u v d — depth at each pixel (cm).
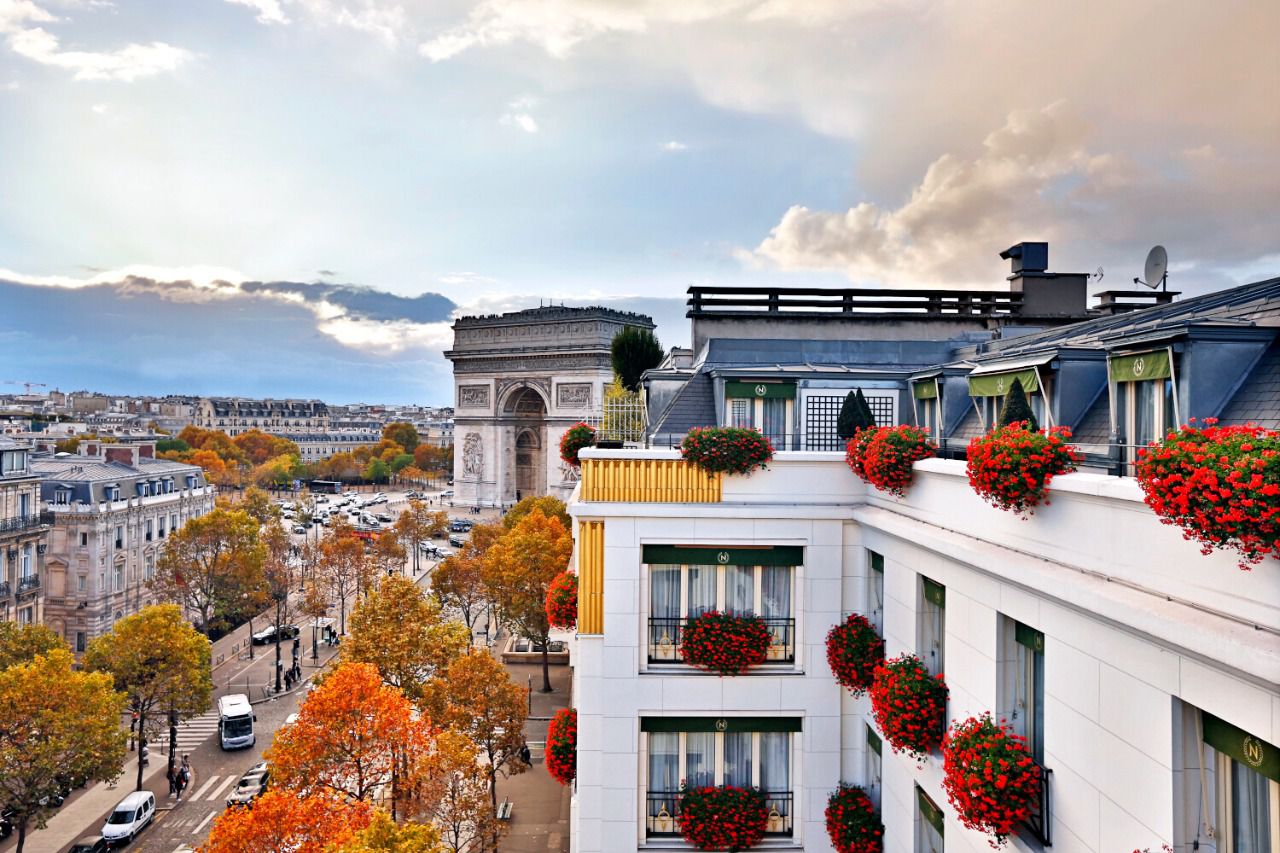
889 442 1400
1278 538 616
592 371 14025
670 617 1678
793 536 1642
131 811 4003
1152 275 1892
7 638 4884
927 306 2488
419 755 3031
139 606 8031
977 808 1044
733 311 2441
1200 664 732
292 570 9625
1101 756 887
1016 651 1109
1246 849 734
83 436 18512
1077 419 1351
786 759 1675
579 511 1631
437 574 7238
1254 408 963
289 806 2269
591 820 1642
